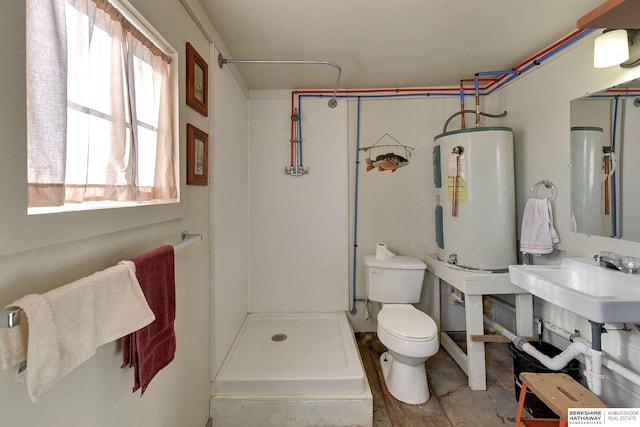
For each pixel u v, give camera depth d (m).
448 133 2.13
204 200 1.55
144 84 0.96
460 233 2.07
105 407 0.80
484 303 2.54
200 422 1.49
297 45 1.85
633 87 1.43
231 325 2.03
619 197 1.50
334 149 2.58
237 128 2.18
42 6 0.58
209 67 1.61
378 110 2.59
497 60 2.06
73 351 0.58
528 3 1.45
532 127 2.06
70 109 0.67
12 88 0.51
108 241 0.81
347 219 2.62
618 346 1.46
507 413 1.70
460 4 1.46
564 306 1.31
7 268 0.53
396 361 1.86
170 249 0.99
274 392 1.65
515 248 2.03
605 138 1.56
